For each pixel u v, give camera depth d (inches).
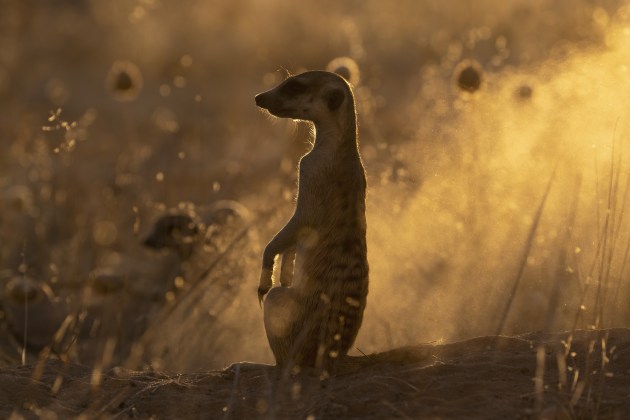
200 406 479.8
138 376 537.3
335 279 509.0
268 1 2239.2
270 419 436.1
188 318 738.2
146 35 2297.0
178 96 1991.9
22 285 732.0
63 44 2472.9
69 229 1020.5
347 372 512.7
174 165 1249.4
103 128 1749.5
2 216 1038.4
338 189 514.6
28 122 1493.6
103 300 780.0
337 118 523.5
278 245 512.7
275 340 519.2
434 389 470.0
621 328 539.2
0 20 2310.5
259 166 1185.4
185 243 803.4
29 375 539.5
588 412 437.1
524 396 452.8
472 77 853.2
